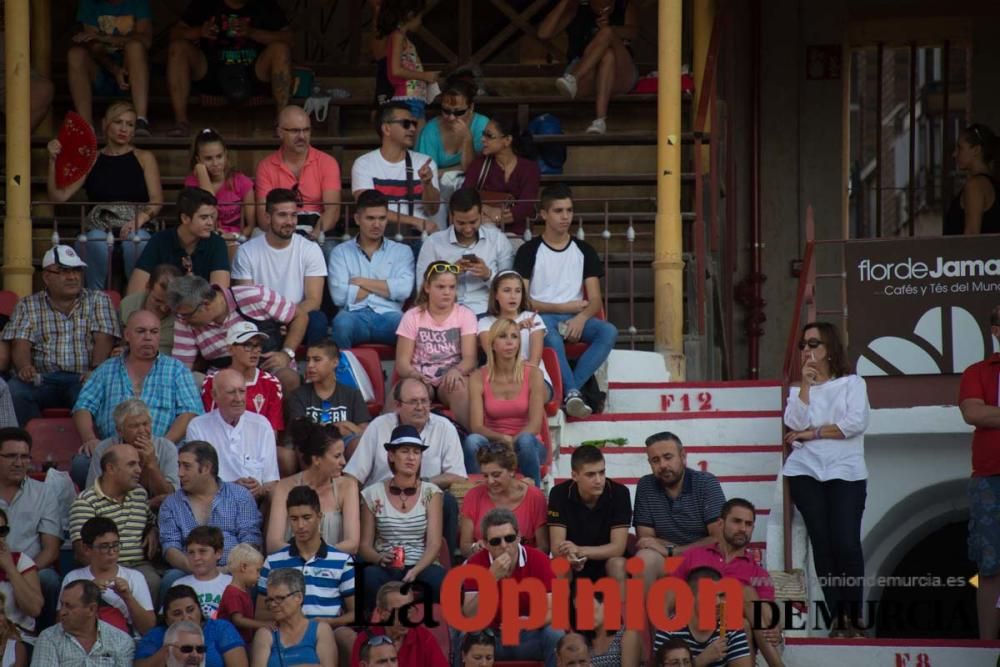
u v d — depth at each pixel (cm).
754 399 3139
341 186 3762
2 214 3741
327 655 2409
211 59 3819
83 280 3250
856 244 2995
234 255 3300
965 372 2669
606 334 3103
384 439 2731
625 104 3847
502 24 4112
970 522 2661
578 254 3173
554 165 3691
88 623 2433
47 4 3934
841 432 2702
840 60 4219
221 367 3017
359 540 2580
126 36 3766
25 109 3375
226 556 2625
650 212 3747
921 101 6869
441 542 2605
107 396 2878
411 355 2981
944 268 2966
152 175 3528
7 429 2656
